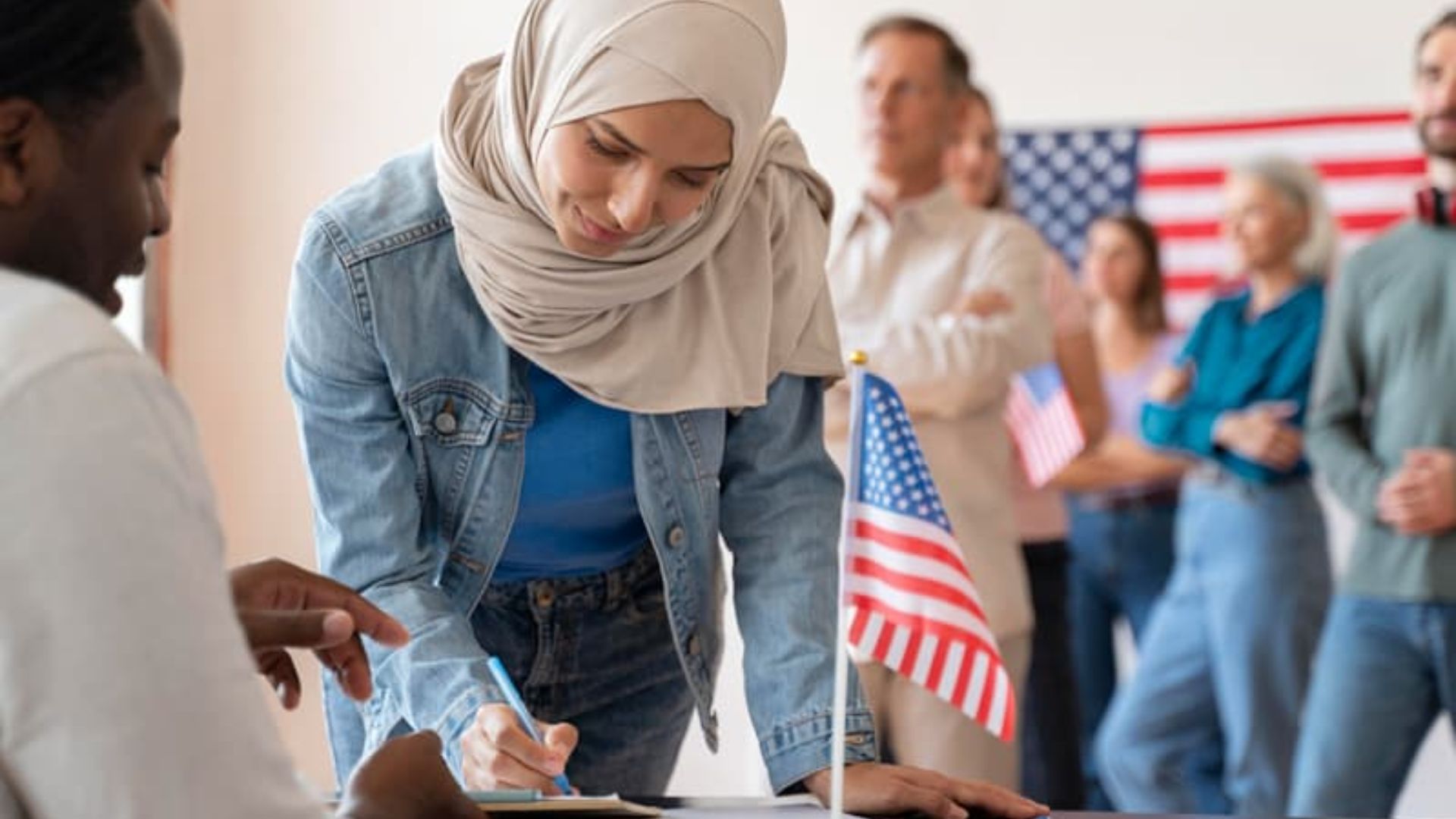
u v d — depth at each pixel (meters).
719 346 1.82
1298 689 4.16
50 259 1.07
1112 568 4.27
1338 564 4.15
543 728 1.62
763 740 1.77
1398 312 4.03
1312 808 4.04
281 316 4.90
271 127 4.90
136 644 0.92
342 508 1.79
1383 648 3.98
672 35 1.62
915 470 1.65
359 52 4.88
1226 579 4.20
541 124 1.68
